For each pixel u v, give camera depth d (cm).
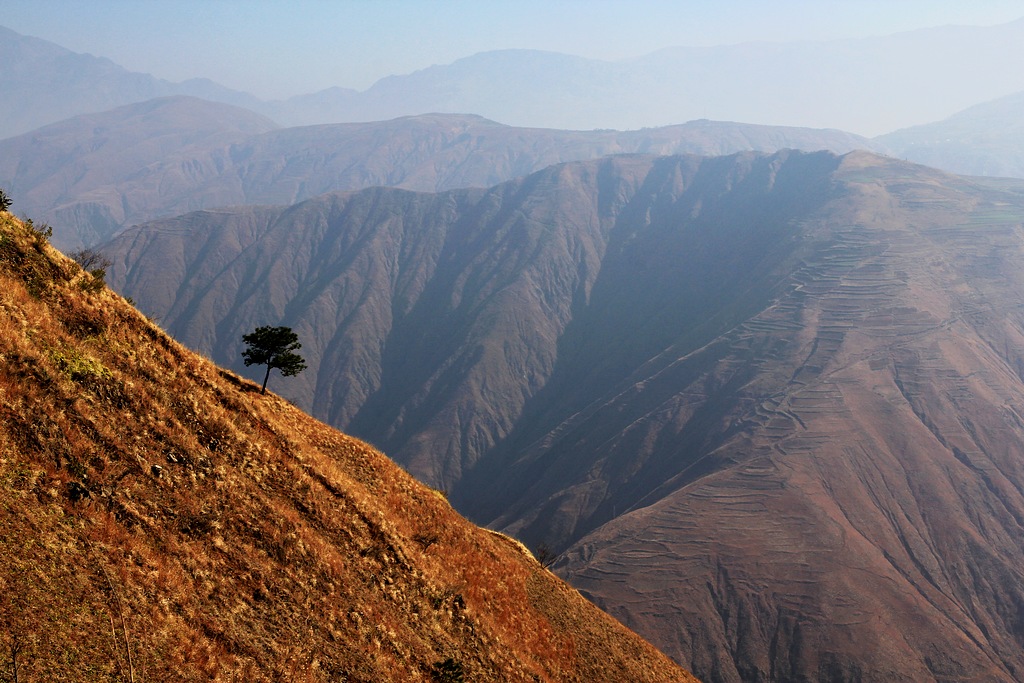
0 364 2189
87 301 2742
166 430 2581
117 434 2375
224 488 2577
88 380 2442
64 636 1727
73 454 2175
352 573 2792
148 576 2042
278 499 2781
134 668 1778
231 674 1981
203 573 2216
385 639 2633
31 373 2267
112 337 2717
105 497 2161
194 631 2012
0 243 2573
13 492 1931
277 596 2388
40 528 1906
